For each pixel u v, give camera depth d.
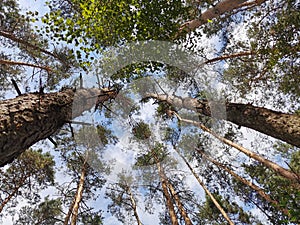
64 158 9.17
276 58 5.88
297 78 6.87
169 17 4.29
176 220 7.52
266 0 6.39
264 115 4.97
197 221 9.66
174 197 8.14
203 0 5.79
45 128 2.64
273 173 8.70
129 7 4.12
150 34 4.09
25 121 2.37
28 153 8.82
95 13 4.18
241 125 5.50
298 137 4.34
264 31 6.30
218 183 9.38
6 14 6.65
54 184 9.41
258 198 9.19
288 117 4.80
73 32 4.35
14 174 8.85
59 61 6.54
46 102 2.79
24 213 9.84
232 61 7.44
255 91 7.64
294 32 5.79
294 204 3.86
